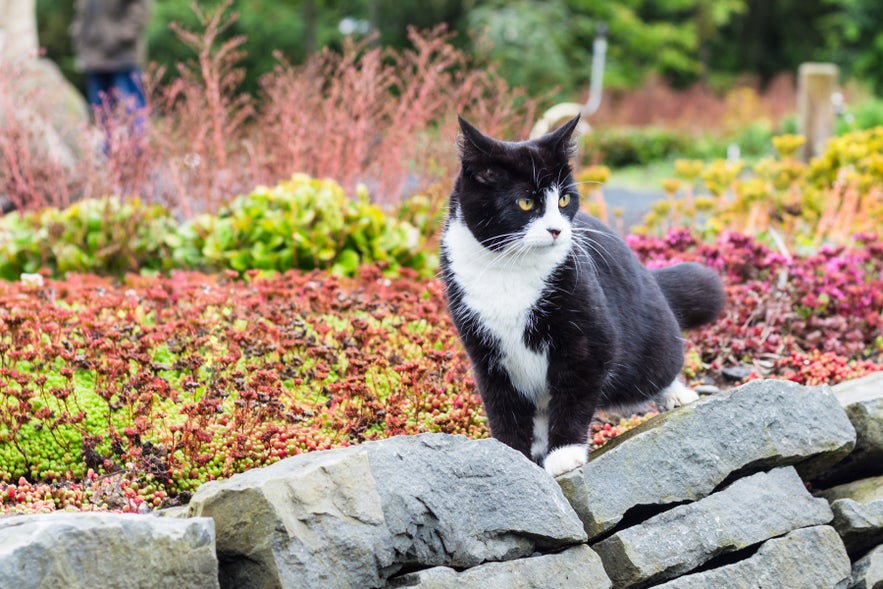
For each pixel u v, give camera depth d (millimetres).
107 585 2549
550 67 21500
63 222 6535
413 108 7293
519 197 3551
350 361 4199
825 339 5402
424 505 3000
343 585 2824
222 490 2834
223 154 6793
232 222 6430
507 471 3174
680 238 6250
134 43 11828
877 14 27172
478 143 3572
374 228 6367
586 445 3676
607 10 26422
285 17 23656
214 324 4758
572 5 26406
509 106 7395
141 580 2596
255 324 4668
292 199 6305
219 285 5773
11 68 7340
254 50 23328
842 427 3781
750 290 5586
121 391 4016
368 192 7383
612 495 3369
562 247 3561
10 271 6504
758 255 5980
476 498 3109
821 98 10242
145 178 6844
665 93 22578
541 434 3943
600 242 3891
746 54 30453
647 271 4199
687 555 3393
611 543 3357
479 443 3184
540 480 3215
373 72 7270
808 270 5832
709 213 8148
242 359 4516
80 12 11977
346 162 7223
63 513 2740
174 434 3777
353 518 2875
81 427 3926
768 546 3520
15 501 3564
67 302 5402
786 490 3664
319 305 5105
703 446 3537
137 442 3719
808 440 3703
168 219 6715
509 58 21141
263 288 5305
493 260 3629
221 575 2865
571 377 3637
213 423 3973
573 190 3732
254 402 3996
